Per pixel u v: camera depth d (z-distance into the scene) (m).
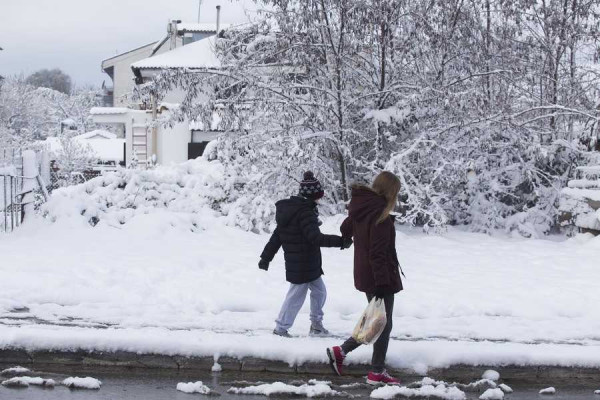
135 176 15.59
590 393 6.54
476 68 16.55
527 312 8.77
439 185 15.80
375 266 6.29
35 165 15.10
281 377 6.75
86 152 39.09
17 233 14.05
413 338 7.55
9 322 7.64
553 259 12.75
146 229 14.15
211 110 15.77
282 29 15.29
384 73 16.02
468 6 16.59
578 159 17.36
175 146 28.52
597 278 10.92
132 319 7.93
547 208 16.77
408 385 6.50
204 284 9.75
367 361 6.80
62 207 14.83
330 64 15.80
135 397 6.09
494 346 7.09
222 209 15.62
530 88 18.34
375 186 6.50
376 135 16.12
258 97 15.55
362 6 14.86
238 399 6.12
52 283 9.41
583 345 7.36
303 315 8.56
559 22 17.80
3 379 6.51
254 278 10.30
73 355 6.88
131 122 28.75
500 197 17.06
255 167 15.63
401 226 16.66
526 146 16.25
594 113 17.42
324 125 15.78
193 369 6.84
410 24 15.64
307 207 7.32
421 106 15.73
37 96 76.88
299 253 7.37
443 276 10.95
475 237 15.47
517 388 6.65
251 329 7.74
